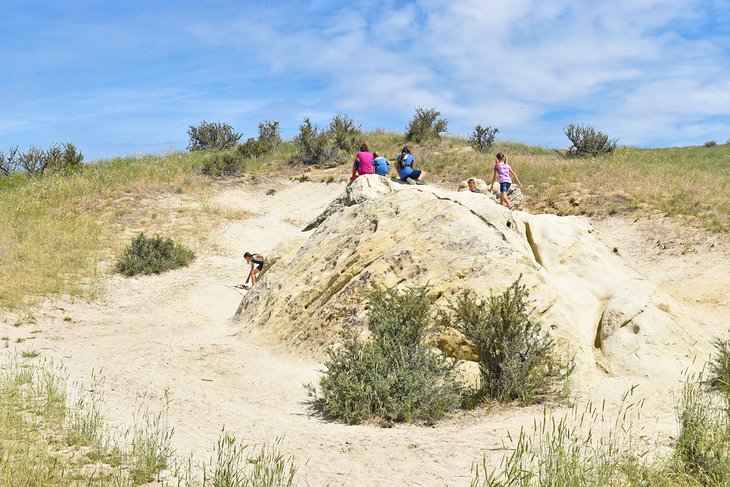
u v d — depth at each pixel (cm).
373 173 1681
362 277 1021
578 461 480
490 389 767
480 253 977
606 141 3105
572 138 3116
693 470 479
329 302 1039
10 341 1086
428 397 733
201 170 3027
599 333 897
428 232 1062
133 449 530
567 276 1034
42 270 1673
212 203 2581
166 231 2222
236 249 2152
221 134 3975
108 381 858
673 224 1809
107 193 2534
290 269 1289
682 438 522
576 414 647
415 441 610
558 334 845
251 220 2438
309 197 2717
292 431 668
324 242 1266
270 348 1092
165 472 494
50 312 1372
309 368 932
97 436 578
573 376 791
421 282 977
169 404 764
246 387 879
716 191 2027
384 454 568
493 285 909
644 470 469
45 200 2402
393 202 1200
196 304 1608
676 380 768
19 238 1952
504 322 779
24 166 2895
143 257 1870
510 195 1902
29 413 647
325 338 991
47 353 1009
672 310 917
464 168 2725
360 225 1196
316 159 3209
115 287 1681
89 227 2145
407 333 812
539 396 751
